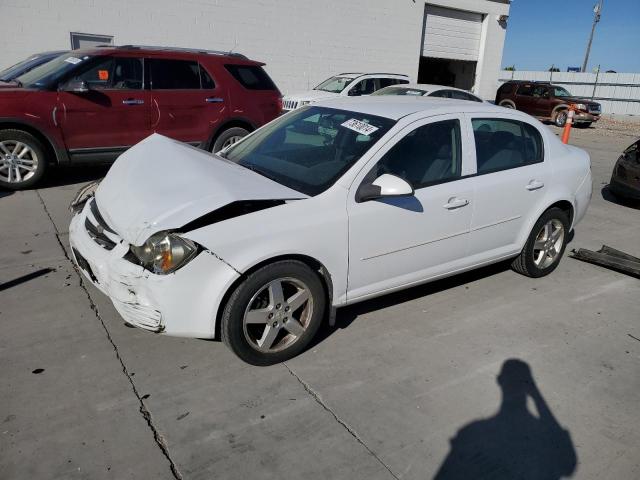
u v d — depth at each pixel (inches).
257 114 325.4
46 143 265.0
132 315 115.6
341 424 108.2
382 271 139.0
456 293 173.0
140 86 284.8
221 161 144.1
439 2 712.4
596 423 113.0
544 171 173.9
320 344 137.6
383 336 143.3
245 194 117.3
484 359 134.7
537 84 920.3
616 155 525.3
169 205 115.6
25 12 433.7
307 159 142.6
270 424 107.1
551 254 189.2
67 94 262.2
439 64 871.1
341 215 126.3
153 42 498.9
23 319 141.4
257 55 564.4
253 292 117.4
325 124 152.3
